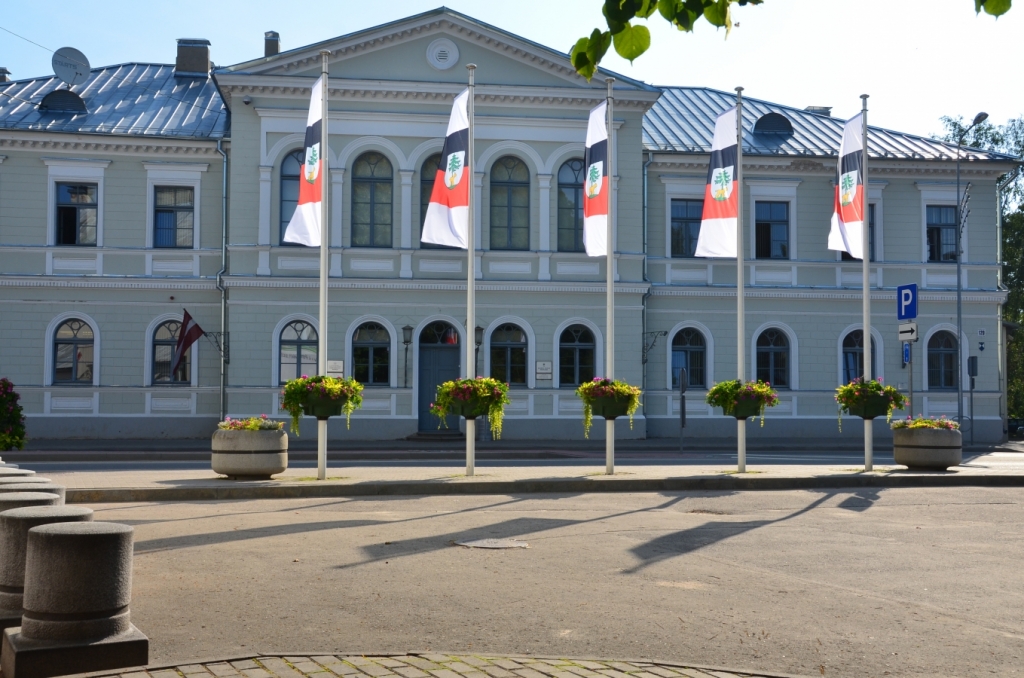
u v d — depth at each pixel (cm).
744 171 3497
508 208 3291
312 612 747
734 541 1113
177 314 3241
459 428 3256
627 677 573
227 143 3244
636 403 1866
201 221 3262
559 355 3281
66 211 3231
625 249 3334
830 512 1396
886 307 3534
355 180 3225
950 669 619
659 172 3456
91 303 3206
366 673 571
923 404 3541
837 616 754
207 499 1540
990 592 850
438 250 3231
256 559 972
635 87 3328
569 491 1686
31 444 2947
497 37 3241
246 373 3153
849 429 3503
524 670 584
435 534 1149
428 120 3241
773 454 2848
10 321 3170
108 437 3186
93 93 3559
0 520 623
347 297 3191
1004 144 5488
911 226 3572
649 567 946
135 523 1235
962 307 3581
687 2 473
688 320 3434
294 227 1878
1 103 3338
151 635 675
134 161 3247
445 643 661
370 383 3203
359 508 1420
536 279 3272
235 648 644
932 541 1127
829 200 3534
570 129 3303
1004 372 3847
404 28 3203
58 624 566
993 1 447
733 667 613
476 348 3222
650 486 1711
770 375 3488
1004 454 3009
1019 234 5506
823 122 3853
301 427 3166
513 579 880
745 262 3469
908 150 3659
